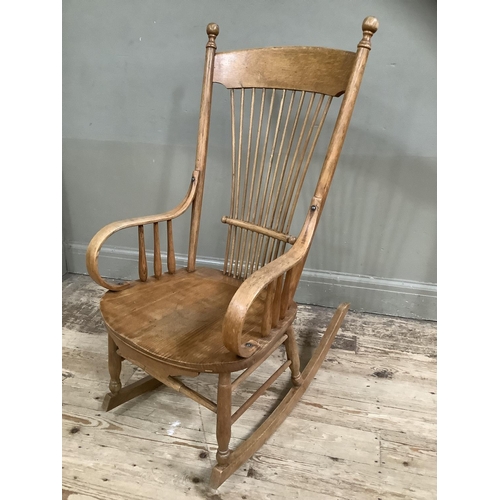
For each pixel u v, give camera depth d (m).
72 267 1.90
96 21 1.47
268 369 1.37
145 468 1.02
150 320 0.96
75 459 1.03
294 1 1.30
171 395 1.26
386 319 1.62
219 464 0.95
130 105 1.56
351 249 1.59
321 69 0.99
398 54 1.29
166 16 1.41
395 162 1.42
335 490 0.98
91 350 1.42
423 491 0.97
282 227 1.09
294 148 1.48
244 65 1.09
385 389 1.28
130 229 1.77
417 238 1.51
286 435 1.12
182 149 1.59
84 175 1.72
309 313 1.65
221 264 1.72
